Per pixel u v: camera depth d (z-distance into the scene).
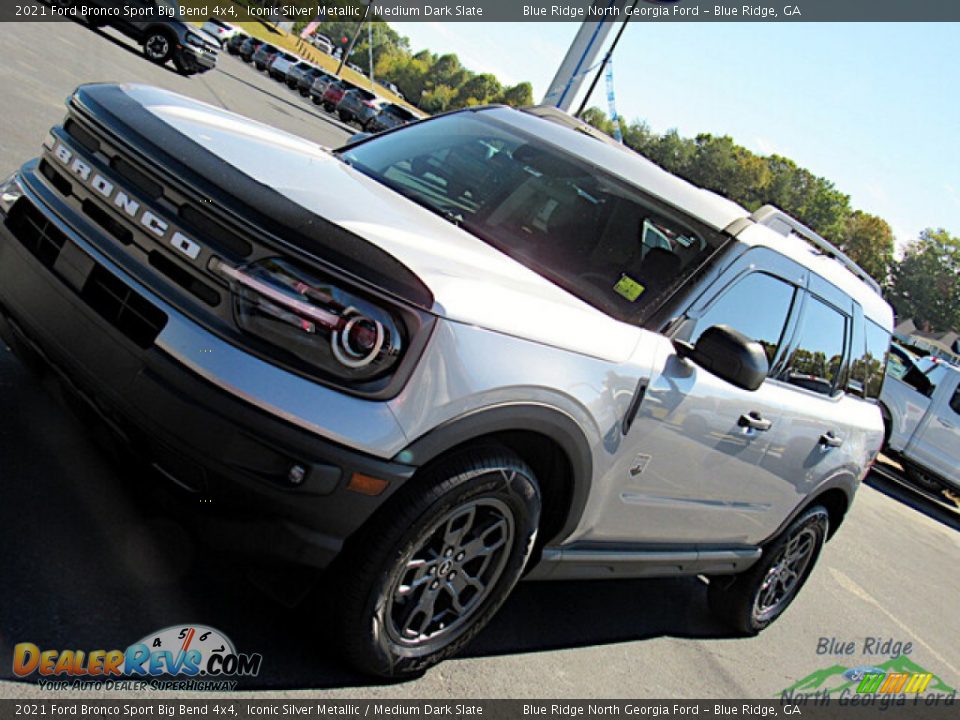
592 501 2.92
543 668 3.20
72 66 12.17
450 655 2.78
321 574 2.30
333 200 2.58
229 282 2.17
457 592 2.66
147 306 2.25
